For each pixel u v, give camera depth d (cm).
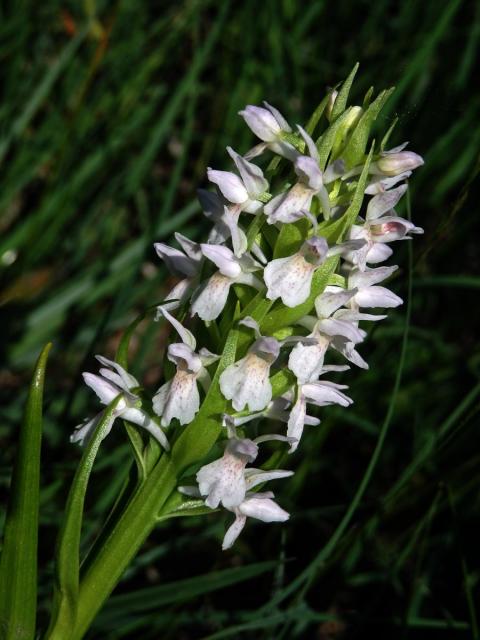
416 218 33
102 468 25
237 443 15
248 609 26
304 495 28
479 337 32
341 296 15
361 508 24
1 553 15
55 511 24
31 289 32
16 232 33
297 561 26
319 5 36
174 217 32
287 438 15
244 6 35
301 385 16
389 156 15
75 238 34
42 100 34
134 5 37
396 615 25
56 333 32
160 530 26
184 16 36
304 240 15
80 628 15
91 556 16
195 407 15
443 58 35
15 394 30
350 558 24
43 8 36
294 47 35
